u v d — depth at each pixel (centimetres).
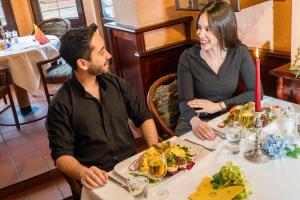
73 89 155
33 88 346
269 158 129
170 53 311
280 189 113
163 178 124
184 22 307
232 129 140
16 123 346
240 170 117
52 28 458
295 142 138
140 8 291
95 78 161
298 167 123
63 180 263
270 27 234
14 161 291
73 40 148
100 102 159
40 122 359
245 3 217
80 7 492
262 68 248
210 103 186
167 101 206
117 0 313
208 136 148
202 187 116
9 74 337
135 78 320
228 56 195
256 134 132
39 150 303
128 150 169
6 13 498
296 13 193
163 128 186
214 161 132
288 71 195
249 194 111
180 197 115
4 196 251
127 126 169
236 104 188
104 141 160
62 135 153
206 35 187
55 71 367
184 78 200
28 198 246
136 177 122
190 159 132
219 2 188
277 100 179
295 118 145
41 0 502
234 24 190
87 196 127
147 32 298
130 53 314
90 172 129
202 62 196
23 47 358
